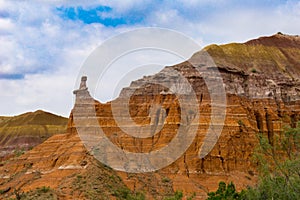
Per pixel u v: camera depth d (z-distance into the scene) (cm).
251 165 13325
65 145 13050
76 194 10412
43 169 12525
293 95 15800
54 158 12669
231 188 10238
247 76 15738
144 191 11600
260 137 7919
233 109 14275
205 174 12862
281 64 17588
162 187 12038
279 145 7812
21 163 13275
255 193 7762
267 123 14825
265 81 15788
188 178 12638
